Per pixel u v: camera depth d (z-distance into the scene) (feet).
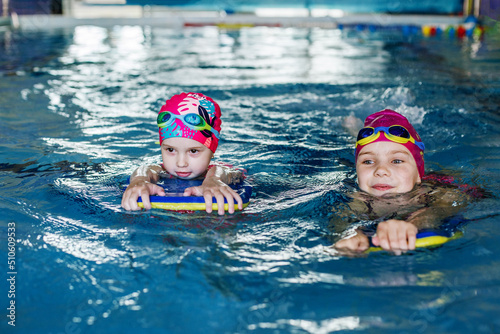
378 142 9.48
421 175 9.85
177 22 45.27
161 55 28.55
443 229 7.66
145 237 7.66
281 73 22.45
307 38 36.63
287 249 7.30
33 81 20.38
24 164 10.85
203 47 31.99
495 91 18.29
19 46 31.73
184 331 5.44
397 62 25.68
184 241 7.54
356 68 23.84
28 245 7.31
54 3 46.24
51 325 5.53
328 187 9.70
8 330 5.44
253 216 8.48
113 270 6.68
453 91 18.28
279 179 10.22
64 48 31.19
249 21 45.09
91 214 8.48
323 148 12.24
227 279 6.47
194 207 8.70
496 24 42.27
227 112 15.51
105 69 23.70
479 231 7.74
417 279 6.43
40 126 13.85
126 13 47.44
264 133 13.39
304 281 6.42
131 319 5.65
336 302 5.96
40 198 9.11
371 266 6.78
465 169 10.58
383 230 7.51
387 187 9.23
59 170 10.55
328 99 17.12
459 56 27.71
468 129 13.55
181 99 9.87
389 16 44.78
